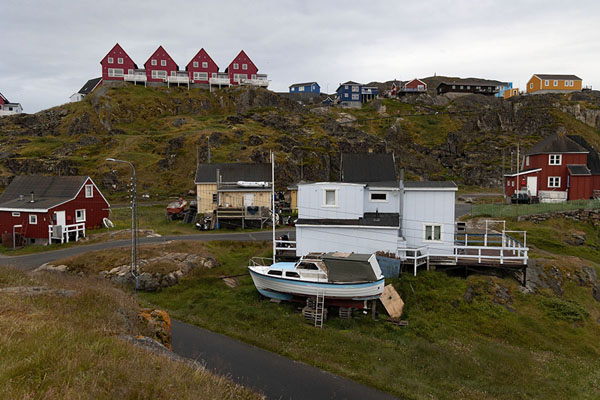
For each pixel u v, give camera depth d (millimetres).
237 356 16688
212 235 37688
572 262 27422
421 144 93312
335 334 19328
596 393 16125
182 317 20859
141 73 103875
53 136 82688
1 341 8586
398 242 26500
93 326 11359
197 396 8461
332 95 158875
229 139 74312
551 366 17953
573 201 42469
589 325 21938
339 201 27875
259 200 45812
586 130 93188
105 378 7914
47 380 7391
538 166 50469
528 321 21656
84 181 39844
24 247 35375
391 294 22828
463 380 16422
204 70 109000
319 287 21750
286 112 99250
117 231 38656
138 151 70812
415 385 15477
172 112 95812
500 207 42281
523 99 104188
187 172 64688
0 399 6508
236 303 22734
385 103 120375
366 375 15859
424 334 20312
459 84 135000
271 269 23391
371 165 35719
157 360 9820
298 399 13766
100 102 88750
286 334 19219
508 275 25812
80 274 26016
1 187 60531
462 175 81375
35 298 13016
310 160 71375
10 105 119500
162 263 26312
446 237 27891
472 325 21312
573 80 115375
